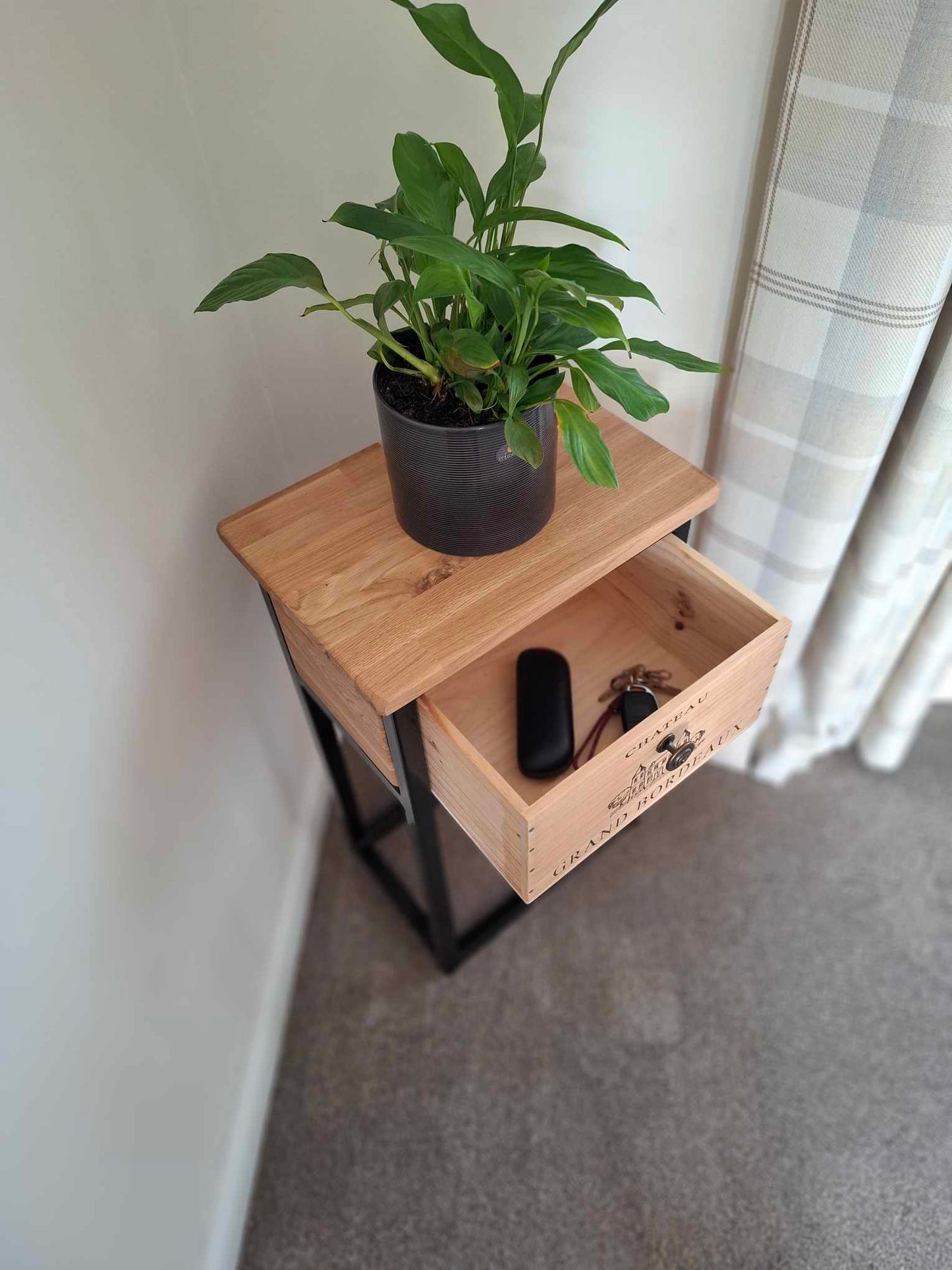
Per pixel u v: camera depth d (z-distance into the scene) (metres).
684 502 0.76
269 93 0.76
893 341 0.74
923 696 1.17
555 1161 1.01
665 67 0.74
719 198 0.81
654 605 0.88
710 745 0.80
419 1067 1.08
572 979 1.14
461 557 0.73
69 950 0.63
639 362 0.95
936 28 0.58
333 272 0.90
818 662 1.12
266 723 1.04
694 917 1.19
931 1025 1.10
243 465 0.90
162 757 0.77
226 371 0.85
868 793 1.30
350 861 1.26
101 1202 0.69
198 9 0.69
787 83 0.67
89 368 0.62
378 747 0.77
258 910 1.04
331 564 0.73
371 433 1.05
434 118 0.80
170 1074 0.81
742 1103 1.05
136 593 0.70
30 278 0.55
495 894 1.22
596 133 0.79
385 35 0.74
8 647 0.54
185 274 0.76
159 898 0.77
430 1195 1.00
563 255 0.59
